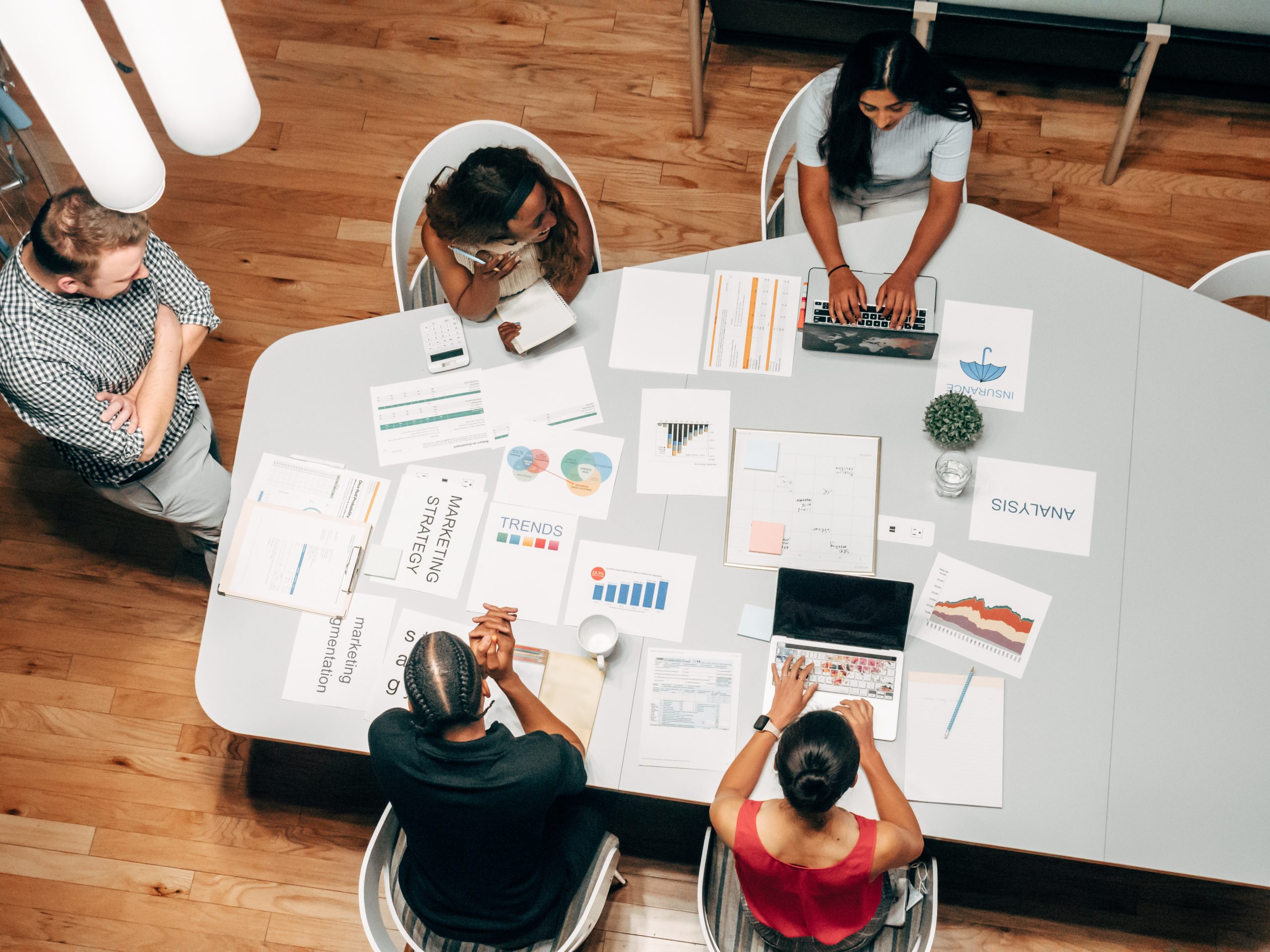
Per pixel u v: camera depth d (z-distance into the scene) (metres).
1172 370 2.34
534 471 2.33
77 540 3.06
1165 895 2.62
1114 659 2.14
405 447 2.37
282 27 3.64
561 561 2.26
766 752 2.04
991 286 2.41
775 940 2.12
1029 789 2.06
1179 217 3.31
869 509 2.26
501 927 2.06
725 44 3.57
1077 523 2.23
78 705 2.91
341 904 2.72
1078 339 2.36
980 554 2.22
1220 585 2.18
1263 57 3.18
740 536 2.25
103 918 2.72
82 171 1.63
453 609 2.24
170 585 3.01
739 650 2.17
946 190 2.46
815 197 2.52
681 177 3.42
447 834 1.91
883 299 2.36
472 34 3.62
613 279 2.47
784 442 2.31
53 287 2.18
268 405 2.42
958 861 2.67
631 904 2.68
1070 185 3.36
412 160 3.48
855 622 2.14
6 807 2.81
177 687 2.92
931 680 2.13
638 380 2.39
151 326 2.43
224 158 3.48
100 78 1.51
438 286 2.73
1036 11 3.00
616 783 2.09
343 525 2.31
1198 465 2.27
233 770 2.83
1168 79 3.39
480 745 1.88
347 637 2.23
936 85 2.31
